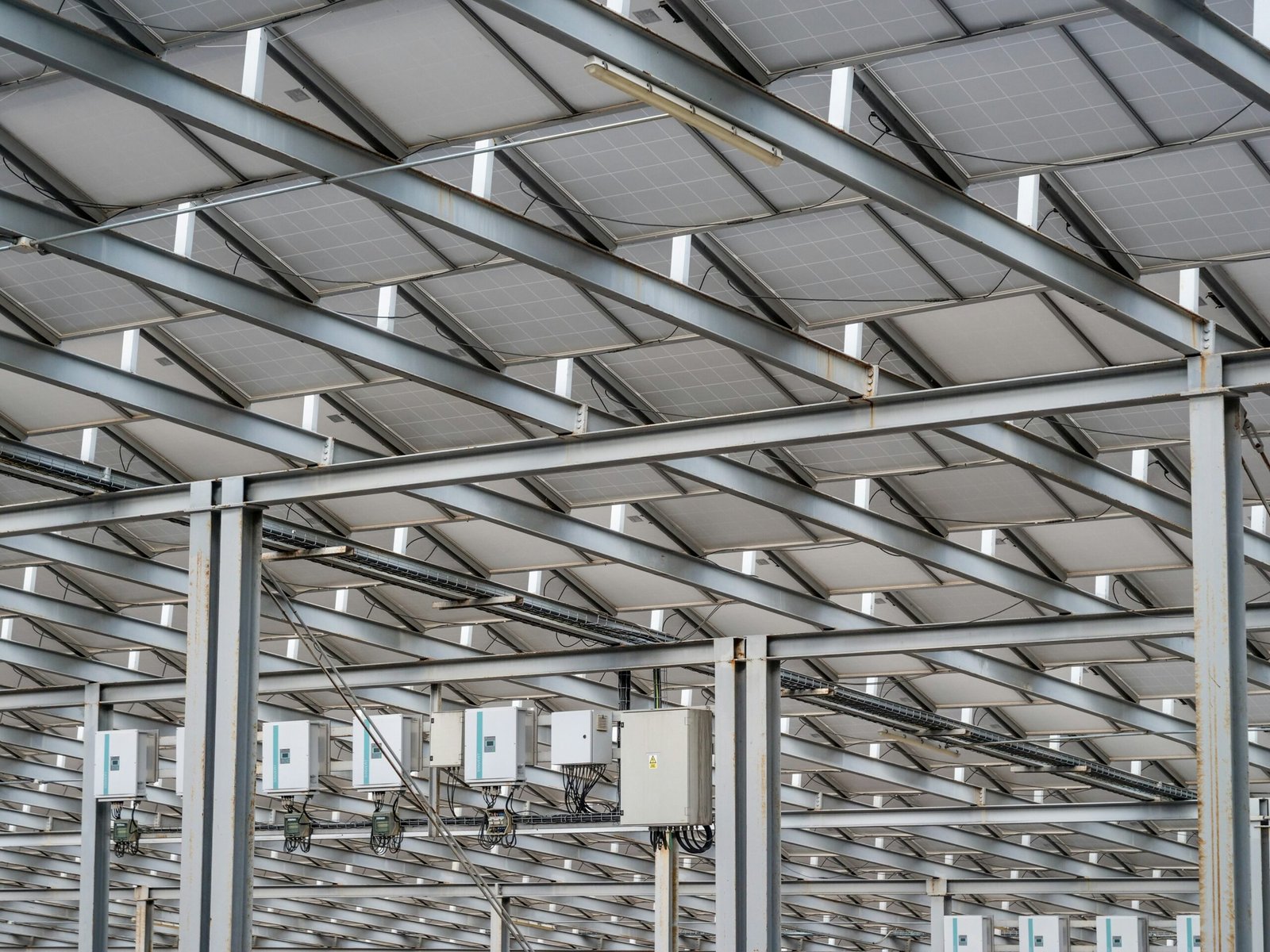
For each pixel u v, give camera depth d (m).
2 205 18.95
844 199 19.11
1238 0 15.77
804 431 22.38
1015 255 18.36
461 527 31.92
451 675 35.44
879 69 17.45
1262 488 27.17
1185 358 19.73
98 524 26.52
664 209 19.98
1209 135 17.28
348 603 35.56
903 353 23.73
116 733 35.97
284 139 17.12
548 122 18.28
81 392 23.73
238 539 25.14
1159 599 32.06
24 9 15.41
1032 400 20.78
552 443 23.89
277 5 16.88
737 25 16.58
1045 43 16.64
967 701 39.81
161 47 17.55
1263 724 39.12
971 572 29.62
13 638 38.31
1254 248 19.27
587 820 40.53
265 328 21.77
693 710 30.16
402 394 26.17
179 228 20.59
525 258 18.95
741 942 29.66
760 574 32.50
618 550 29.94
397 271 21.80
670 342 23.52
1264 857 42.53
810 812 48.34
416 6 16.89
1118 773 43.31
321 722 35.94
